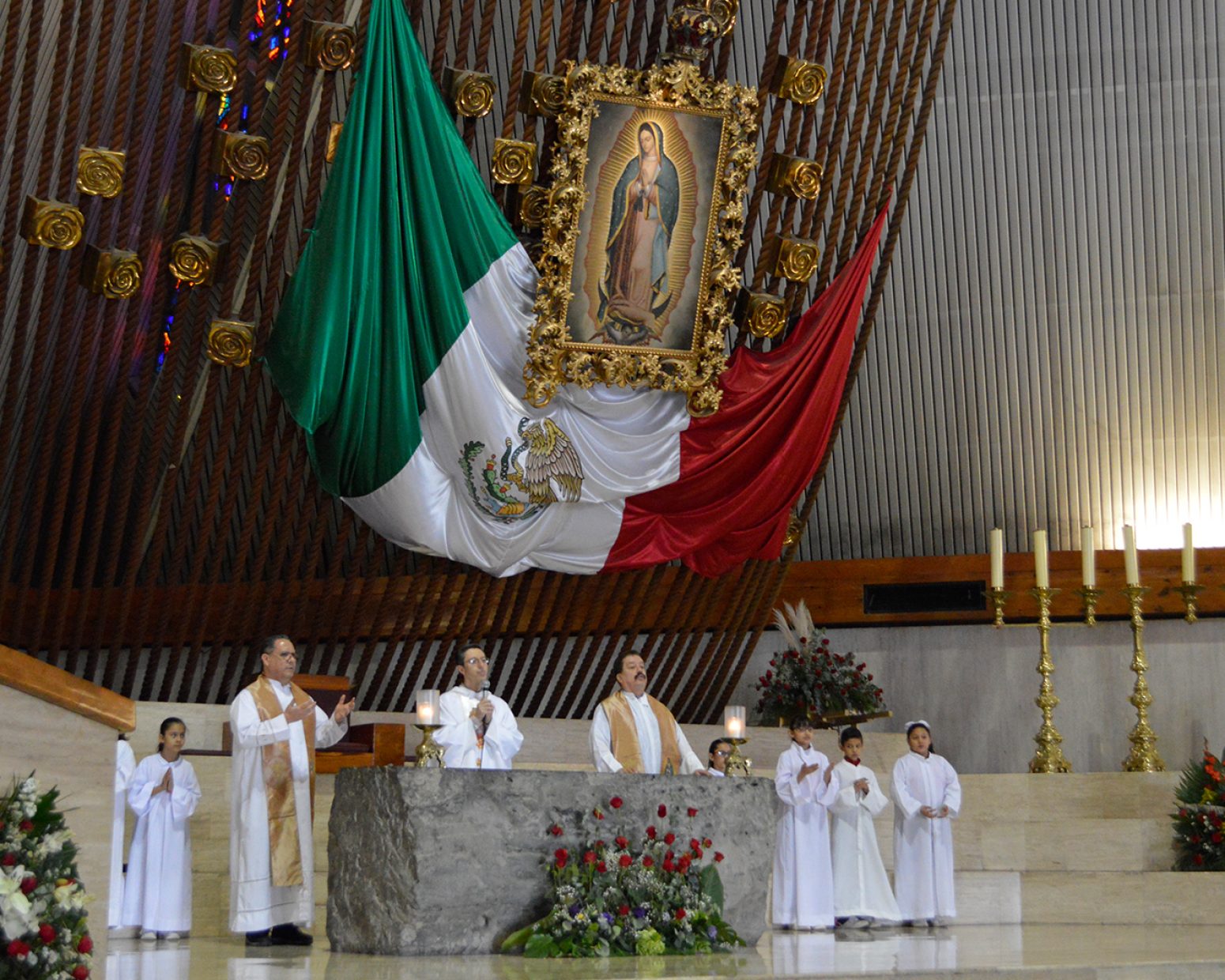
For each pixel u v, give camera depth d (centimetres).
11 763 569
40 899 559
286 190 1453
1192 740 1862
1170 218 1855
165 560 1769
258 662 1595
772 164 1609
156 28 1363
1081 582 1894
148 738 1434
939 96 1830
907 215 1880
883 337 1925
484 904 989
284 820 1148
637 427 1598
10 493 1598
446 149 1461
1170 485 1938
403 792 970
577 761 1612
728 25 1535
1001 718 1903
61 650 1669
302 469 1545
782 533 1708
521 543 1580
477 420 1510
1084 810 1630
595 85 1472
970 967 991
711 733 1689
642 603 1691
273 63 1593
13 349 1431
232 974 884
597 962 943
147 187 1423
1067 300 1892
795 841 1380
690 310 1566
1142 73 1803
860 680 1739
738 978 880
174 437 1481
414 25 1497
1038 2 1781
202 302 1456
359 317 1448
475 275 1495
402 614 1641
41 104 1421
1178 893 1484
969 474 1964
